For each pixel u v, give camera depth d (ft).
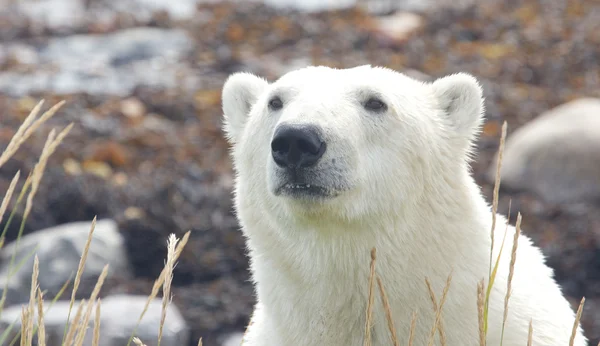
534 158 53.83
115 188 50.08
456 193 21.66
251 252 22.63
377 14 92.73
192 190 50.24
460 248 20.67
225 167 55.52
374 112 21.13
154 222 47.16
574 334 16.26
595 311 41.78
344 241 20.42
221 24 86.94
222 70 76.95
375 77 21.95
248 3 93.56
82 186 49.49
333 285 20.61
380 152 20.81
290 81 21.90
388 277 20.39
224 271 44.88
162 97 67.36
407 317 20.25
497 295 20.47
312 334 20.89
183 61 78.89
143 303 36.45
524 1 92.48
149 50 80.84
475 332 20.10
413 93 22.67
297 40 83.30
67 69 76.43
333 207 19.65
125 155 55.62
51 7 96.58
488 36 83.76
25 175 51.06
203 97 68.13
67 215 48.34
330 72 22.24
